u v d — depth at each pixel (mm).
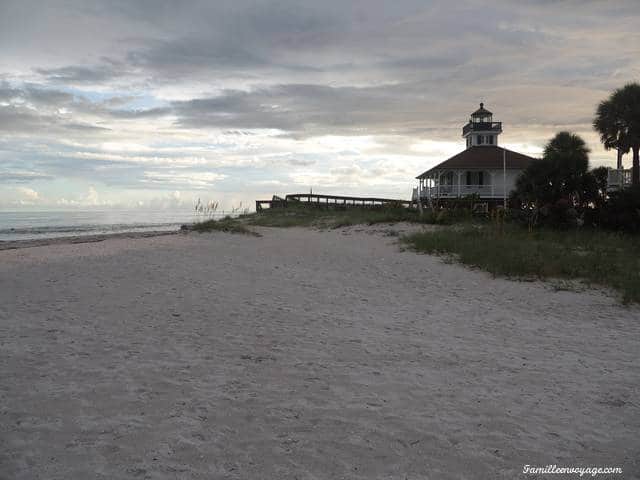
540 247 16172
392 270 13453
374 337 6977
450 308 9211
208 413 4301
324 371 5473
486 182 40688
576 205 22141
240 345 6383
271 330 7168
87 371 5273
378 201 45844
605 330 7836
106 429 3961
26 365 5418
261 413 4332
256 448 3721
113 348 6105
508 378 5422
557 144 26984
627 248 16719
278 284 11039
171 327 7176
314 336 6926
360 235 22391
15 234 32531
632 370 5797
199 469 3416
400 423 4199
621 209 21203
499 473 3441
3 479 3240
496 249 15445
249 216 37469
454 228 22391
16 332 6727
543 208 21594
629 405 4715
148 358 5762
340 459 3584
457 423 4230
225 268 12969
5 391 4688
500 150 41312
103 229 39156
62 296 9141
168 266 12922
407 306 9273
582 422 4320
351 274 12773
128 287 10094
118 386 4871
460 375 5480
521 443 3891
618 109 25109
